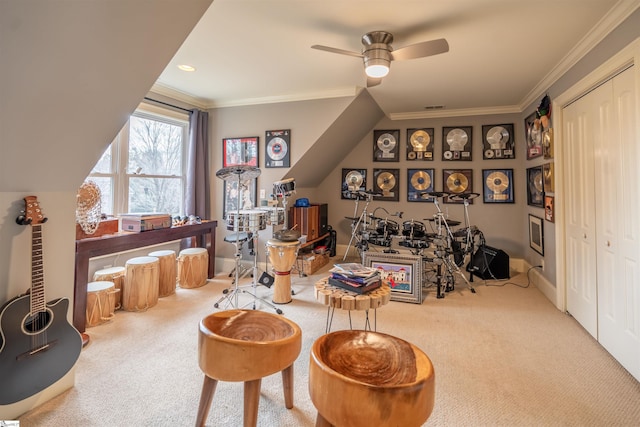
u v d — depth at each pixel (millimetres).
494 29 2279
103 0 1194
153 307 2971
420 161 4945
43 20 1107
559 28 2238
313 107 3828
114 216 3213
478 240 4637
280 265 3096
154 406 1612
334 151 4707
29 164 1497
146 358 2068
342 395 986
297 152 3904
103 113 1605
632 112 1883
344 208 5398
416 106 4422
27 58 1163
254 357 1261
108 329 2492
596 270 2355
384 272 3297
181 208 4105
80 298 2365
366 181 5223
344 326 2609
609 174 2154
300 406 1632
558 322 2709
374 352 1227
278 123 3977
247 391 1306
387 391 945
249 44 2529
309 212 4453
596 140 2324
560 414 1582
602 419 1548
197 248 3795
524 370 1973
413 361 1145
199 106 4133
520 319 2777
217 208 4320
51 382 1601
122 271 2980
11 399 1454
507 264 4102
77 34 1224
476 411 1599
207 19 2166
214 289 3541
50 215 1700
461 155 4730
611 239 2145
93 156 1766
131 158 3508
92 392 1715
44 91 1301
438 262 3488
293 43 2512
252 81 3373
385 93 3832
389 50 2375
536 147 3648
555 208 3039
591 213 2424
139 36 1419
